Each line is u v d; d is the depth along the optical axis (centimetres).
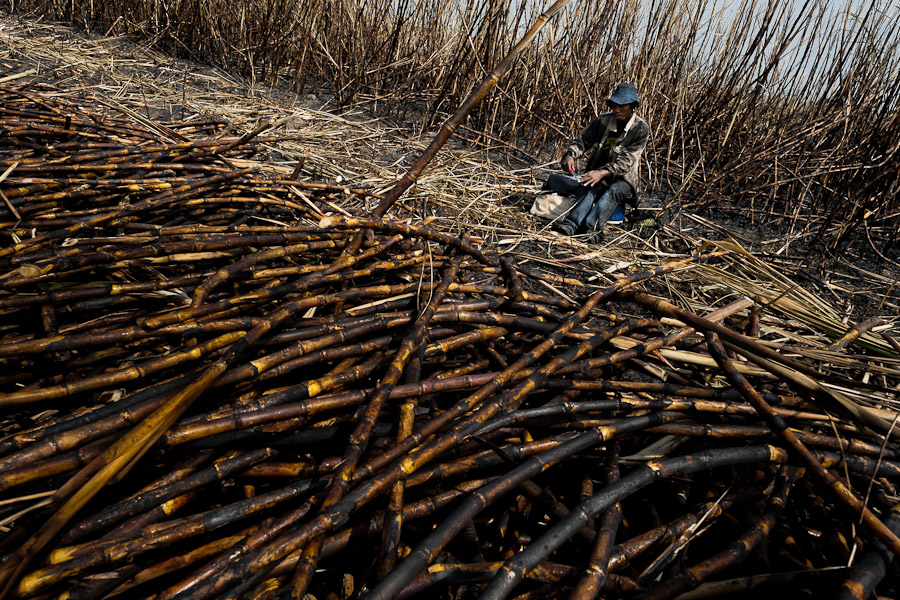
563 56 605
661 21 559
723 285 330
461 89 586
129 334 168
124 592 134
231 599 123
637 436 191
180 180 279
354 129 550
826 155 515
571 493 175
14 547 126
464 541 154
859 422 172
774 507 157
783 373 188
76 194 246
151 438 130
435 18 654
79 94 508
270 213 307
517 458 163
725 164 552
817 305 316
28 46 604
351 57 632
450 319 215
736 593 140
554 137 617
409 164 495
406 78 650
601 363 198
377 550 149
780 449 169
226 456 155
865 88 496
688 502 175
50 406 163
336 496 135
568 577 140
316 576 150
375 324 196
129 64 621
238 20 666
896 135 446
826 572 148
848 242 450
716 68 548
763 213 493
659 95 576
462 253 268
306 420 163
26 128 306
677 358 221
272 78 643
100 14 750
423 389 172
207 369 150
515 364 187
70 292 183
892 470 174
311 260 268
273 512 150
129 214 238
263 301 199
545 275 295
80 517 136
